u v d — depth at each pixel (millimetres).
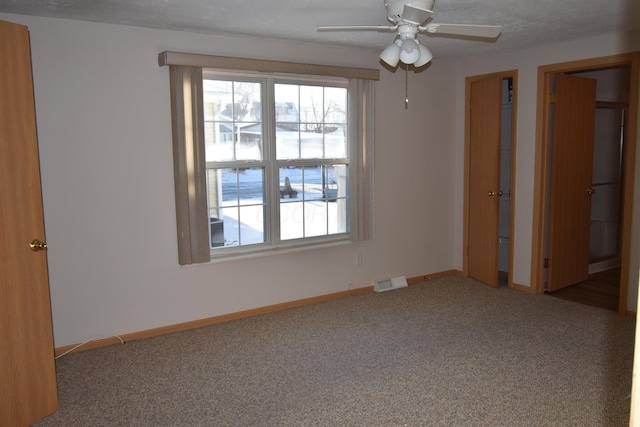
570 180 4941
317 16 3357
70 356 3504
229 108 4039
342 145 4703
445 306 4492
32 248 2605
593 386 2994
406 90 4582
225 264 4125
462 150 5379
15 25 2488
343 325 4051
